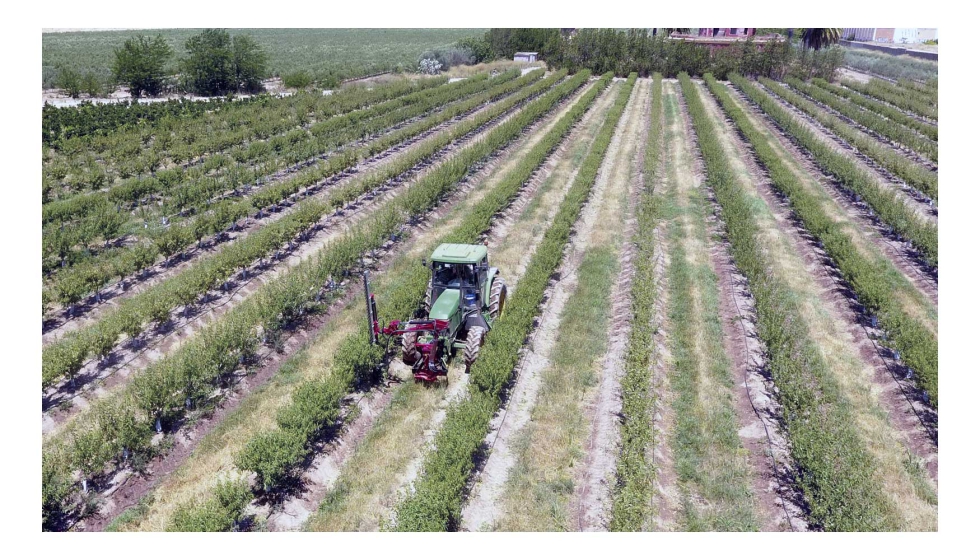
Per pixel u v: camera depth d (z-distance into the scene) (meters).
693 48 73.69
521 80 66.19
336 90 61.31
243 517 12.43
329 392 14.80
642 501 12.03
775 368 16.25
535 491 13.06
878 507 12.35
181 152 34.12
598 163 35.47
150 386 14.54
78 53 95.06
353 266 23.30
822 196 31.11
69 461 12.88
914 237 23.78
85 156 34.00
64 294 18.97
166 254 22.66
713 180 32.12
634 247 25.45
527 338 18.84
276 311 18.50
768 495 13.12
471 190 32.47
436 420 15.25
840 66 70.75
